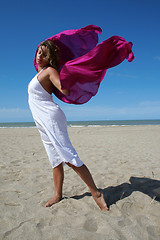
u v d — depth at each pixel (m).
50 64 2.06
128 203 2.09
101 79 2.10
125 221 1.76
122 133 13.84
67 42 2.30
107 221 1.74
